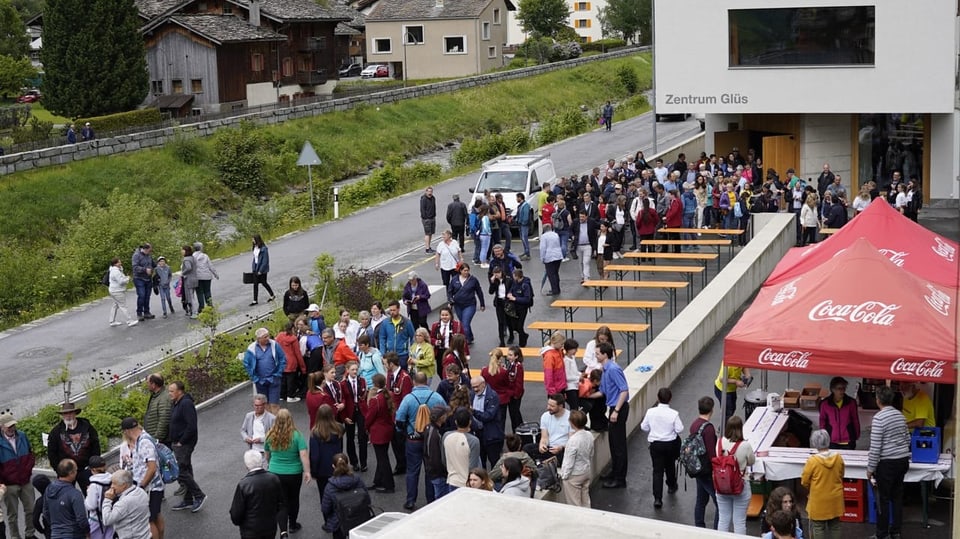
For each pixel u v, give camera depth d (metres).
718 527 12.84
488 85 79.31
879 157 38.91
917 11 36.28
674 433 14.14
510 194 34.44
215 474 17.05
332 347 20.06
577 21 152.25
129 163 51.88
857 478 13.38
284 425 14.38
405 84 87.56
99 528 13.16
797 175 39.25
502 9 105.00
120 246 36.34
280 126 61.16
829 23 37.41
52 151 49.09
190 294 27.42
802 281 14.59
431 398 14.85
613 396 15.06
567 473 13.45
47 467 18.28
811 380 18.98
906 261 16.80
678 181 33.06
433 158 65.62
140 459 13.88
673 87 39.44
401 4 103.75
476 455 13.78
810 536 12.84
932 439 13.12
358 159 61.97
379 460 15.71
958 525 5.68
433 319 25.11
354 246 34.97
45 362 24.22
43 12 65.50
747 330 13.81
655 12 39.22
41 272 33.41
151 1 77.88
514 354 16.41
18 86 87.75
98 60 64.44
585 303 21.86
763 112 38.47
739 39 38.53
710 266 29.02
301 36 80.75
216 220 51.25
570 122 64.62
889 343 12.94
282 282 30.38
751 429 14.70
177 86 72.69
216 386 21.34
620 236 29.77
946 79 36.38
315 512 15.48
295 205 42.75
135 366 23.22
